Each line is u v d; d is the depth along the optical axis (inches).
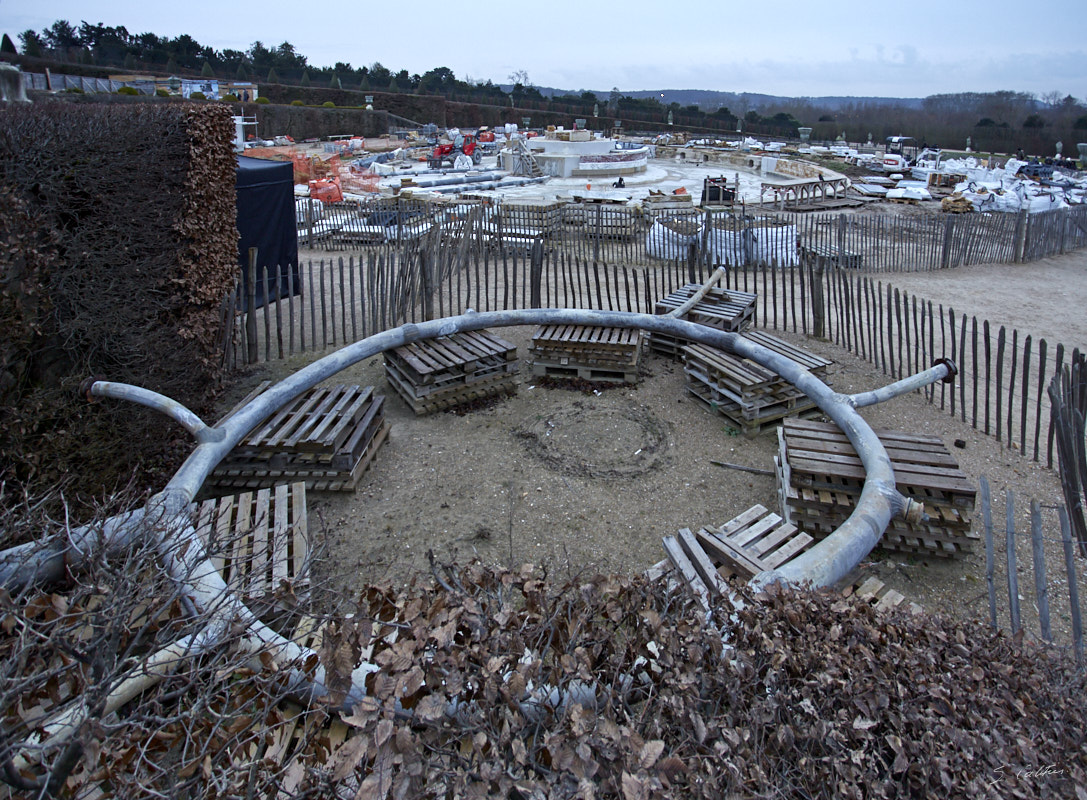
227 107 328.2
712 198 1114.7
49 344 237.6
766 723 115.9
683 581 162.2
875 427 330.3
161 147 274.5
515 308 501.4
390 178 1378.0
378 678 112.6
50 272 231.1
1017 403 365.1
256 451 253.4
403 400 343.3
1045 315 544.4
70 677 113.8
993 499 271.4
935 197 1264.8
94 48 3053.6
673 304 396.8
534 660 119.9
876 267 713.6
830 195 1253.1
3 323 212.7
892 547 233.8
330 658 117.9
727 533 218.7
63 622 115.5
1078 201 1229.1
